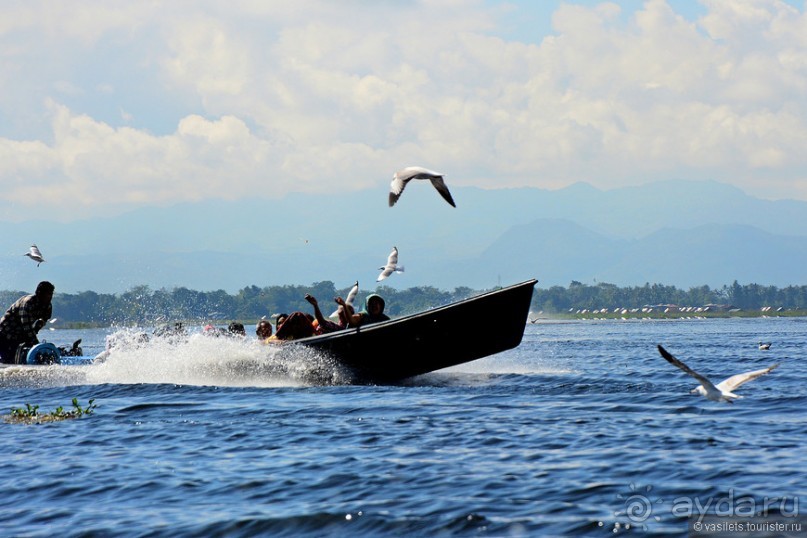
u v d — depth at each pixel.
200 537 28.52
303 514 30.17
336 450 39.75
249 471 36.12
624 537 27.41
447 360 64.62
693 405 52.00
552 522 28.86
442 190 38.72
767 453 37.38
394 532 28.42
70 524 29.84
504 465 36.09
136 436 44.03
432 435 42.75
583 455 37.62
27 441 43.06
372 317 68.94
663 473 34.22
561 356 109.88
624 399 55.25
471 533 28.08
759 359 99.88
